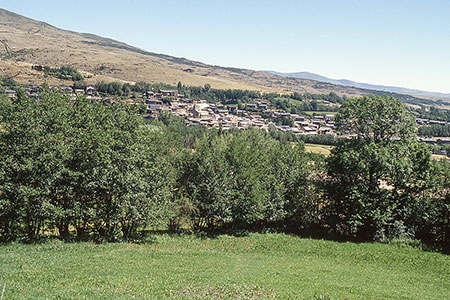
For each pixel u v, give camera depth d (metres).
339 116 50.00
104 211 36.12
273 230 50.22
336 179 50.47
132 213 36.47
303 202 51.38
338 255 39.47
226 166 47.91
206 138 63.94
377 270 34.06
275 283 25.81
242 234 47.31
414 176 46.59
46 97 36.25
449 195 45.16
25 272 22.34
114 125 38.34
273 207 49.19
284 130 176.25
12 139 32.25
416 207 46.25
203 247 39.25
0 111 33.44
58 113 34.66
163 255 32.56
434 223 44.97
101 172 34.34
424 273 34.00
